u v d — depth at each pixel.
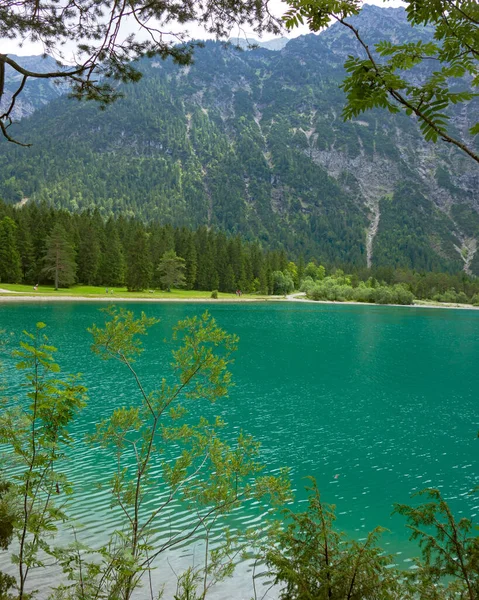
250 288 127.81
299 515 4.48
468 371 32.34
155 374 25.55
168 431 6.61
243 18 5.91
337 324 64.81
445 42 2.16
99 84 6.37
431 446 16.45
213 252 121.62
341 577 3.81
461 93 2.07
